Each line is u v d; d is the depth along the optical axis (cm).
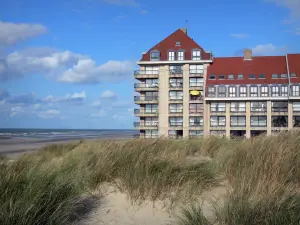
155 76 7381
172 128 7219
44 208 588
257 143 997
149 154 910
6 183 622
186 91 7244
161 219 651
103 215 666
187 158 1041
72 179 747
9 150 4016
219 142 1383
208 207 675
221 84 6938
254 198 620
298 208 574
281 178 718
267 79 6819
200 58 7288
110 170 833
